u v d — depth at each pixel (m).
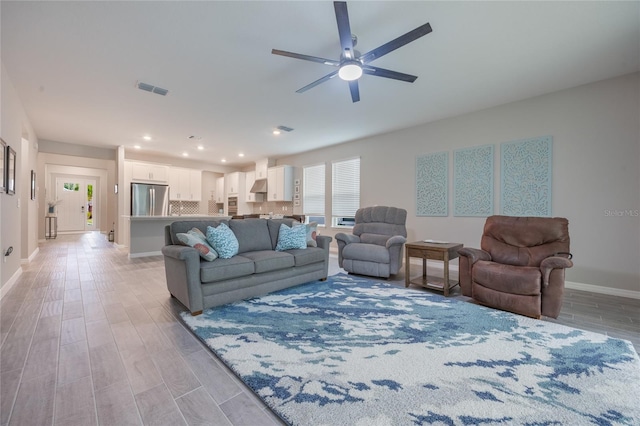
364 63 2.40
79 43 2.55
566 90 3.54
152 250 5.73
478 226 4.30
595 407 1.36
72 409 1.35
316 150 6.89
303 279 3.46
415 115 4.46
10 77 3.16
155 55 2.76
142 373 1.66
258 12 2.18
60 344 1.98
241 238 3.36
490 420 1.27
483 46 2.62
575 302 2.97
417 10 2.16
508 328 2.27
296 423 1.26
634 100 3.14
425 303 2.87
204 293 2.57
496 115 4.10
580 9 2.14
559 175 3.60
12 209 3.40
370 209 4.62
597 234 3.36
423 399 1.42
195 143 6.30
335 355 1.85
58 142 6.14
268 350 1.91
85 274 4.05
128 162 6.88
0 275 2.91
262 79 3.27
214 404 1.41
